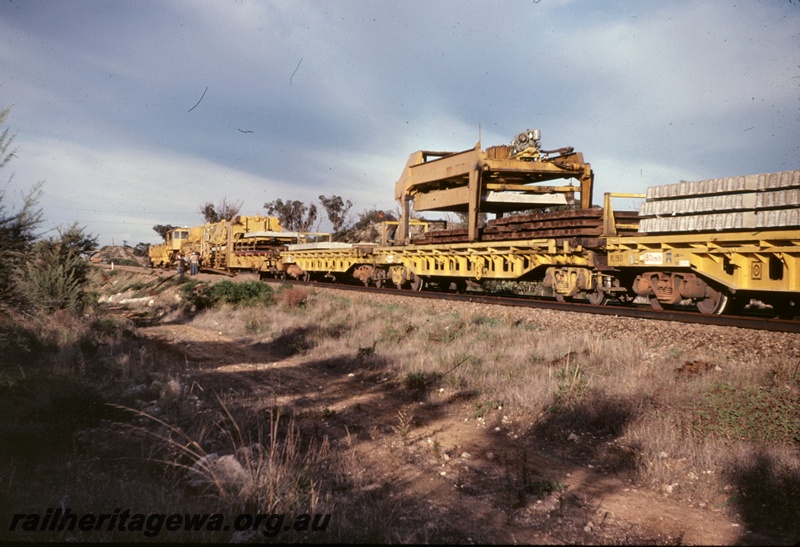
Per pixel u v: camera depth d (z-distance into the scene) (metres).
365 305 17.41
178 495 4.19
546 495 4.84
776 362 7.44
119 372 8.69
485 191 17.48
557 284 14.73
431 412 7.76
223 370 10.27
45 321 11.05
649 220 11.55
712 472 5.19
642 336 9.96
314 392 8.70
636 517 4.46
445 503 4.62
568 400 7.23
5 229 6.52
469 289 22.39
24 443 4.87
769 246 9.28
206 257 42.94
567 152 16.92
